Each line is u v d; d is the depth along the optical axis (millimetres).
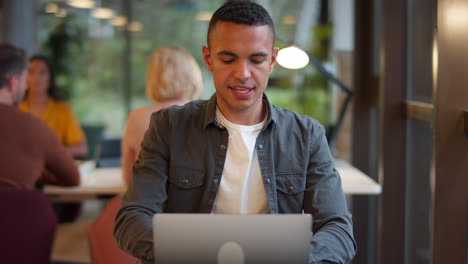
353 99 3461
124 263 2213
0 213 2209
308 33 5773
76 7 6039
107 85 6246
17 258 2244
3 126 2365
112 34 6203
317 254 1288
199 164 1455
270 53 1311
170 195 1479
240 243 1120
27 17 4832
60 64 6094
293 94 5801
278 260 1125
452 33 1824
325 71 3240
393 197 2748
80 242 4078
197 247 1120
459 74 1832
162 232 1119
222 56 1287
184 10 6230
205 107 1489
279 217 1126
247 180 1444
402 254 2756
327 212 1425
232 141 1447
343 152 4527
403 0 2699
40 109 3854
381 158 2750
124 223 1365
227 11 1280
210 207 1447
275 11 5816
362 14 3426
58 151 2537
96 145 4566
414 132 2650
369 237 3480
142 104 6312
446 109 1843
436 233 1879
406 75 2723
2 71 2395
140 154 1498
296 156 1463
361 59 3441
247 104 1319
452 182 1857
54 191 2834
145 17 6227
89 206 5238
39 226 2270
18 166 2379
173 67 2598
